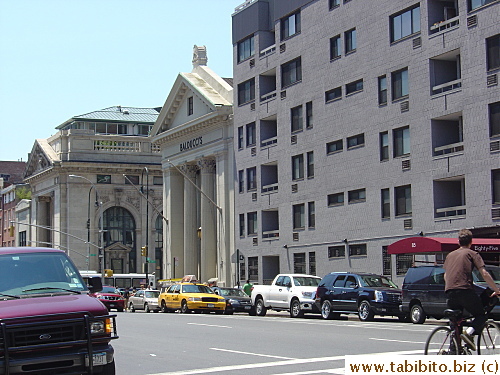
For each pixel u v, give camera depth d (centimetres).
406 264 3891
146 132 9975
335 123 4481
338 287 3189
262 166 5284
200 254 6544
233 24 5659
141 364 1570
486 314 1185
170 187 6769
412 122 3866
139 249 9325
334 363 1481
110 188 9262
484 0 3466
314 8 4712
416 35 3850
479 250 3033
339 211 4438
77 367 1112
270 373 1352
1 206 12206
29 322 1089
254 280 5347
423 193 3781
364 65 4238
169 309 4547
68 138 9231
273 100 5144
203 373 1382
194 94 6256
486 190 3409
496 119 3388
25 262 1258
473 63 3497
